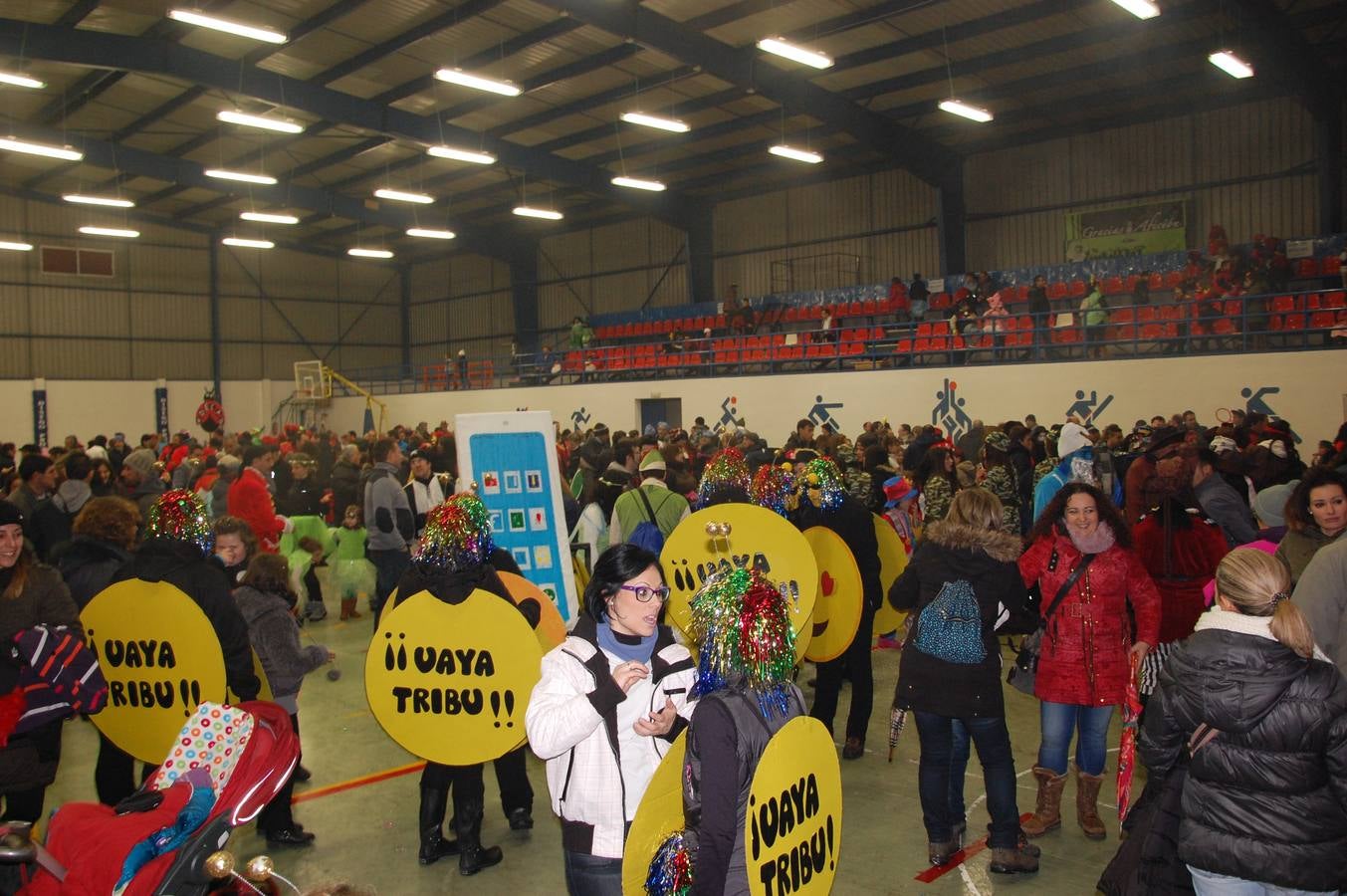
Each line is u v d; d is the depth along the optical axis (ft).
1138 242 67.72
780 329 83.46
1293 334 49.24
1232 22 52.54
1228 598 8.29
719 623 7.36
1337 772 7.80
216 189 82.74
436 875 13.69
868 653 18.08
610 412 75.97
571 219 101.71
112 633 12.78
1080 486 13.74
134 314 99.55
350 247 114.11
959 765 14.16
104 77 63.57
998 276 71.67
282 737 7.99
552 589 18.49
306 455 34.76
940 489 25.99
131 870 6.47
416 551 12.75
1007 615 13.26
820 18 53.72
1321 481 12.05
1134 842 9.41
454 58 59.93
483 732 12.34
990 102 66.13
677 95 66.18
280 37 45.32
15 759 10.51
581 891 8.27
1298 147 61.36
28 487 26.37
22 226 92.58
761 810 7.21
